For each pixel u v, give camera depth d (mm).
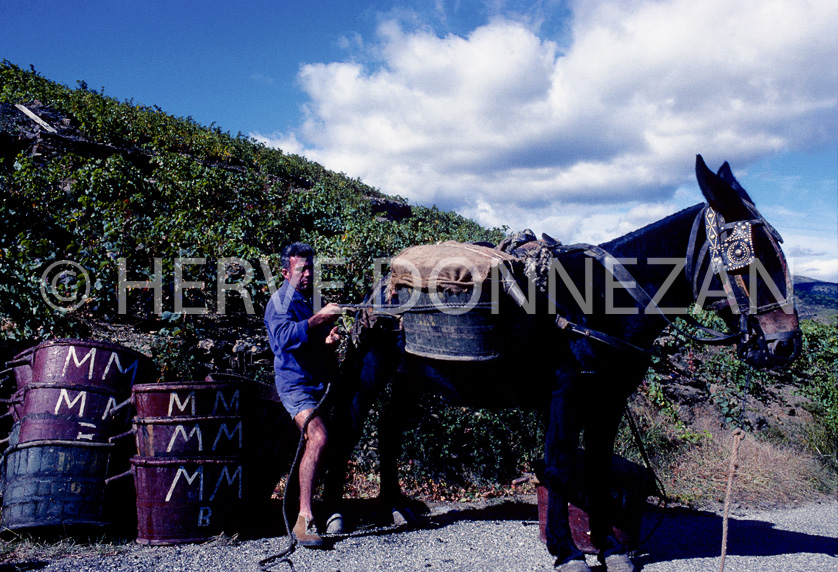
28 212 6613
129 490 3418
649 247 3230
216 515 3354
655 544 3838
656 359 7859
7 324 4777
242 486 3459
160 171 10734
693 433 7066
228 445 3395
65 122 13023
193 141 15656
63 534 3221
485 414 5426
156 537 3246
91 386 3352
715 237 2965
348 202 14617
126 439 3404
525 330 3104
